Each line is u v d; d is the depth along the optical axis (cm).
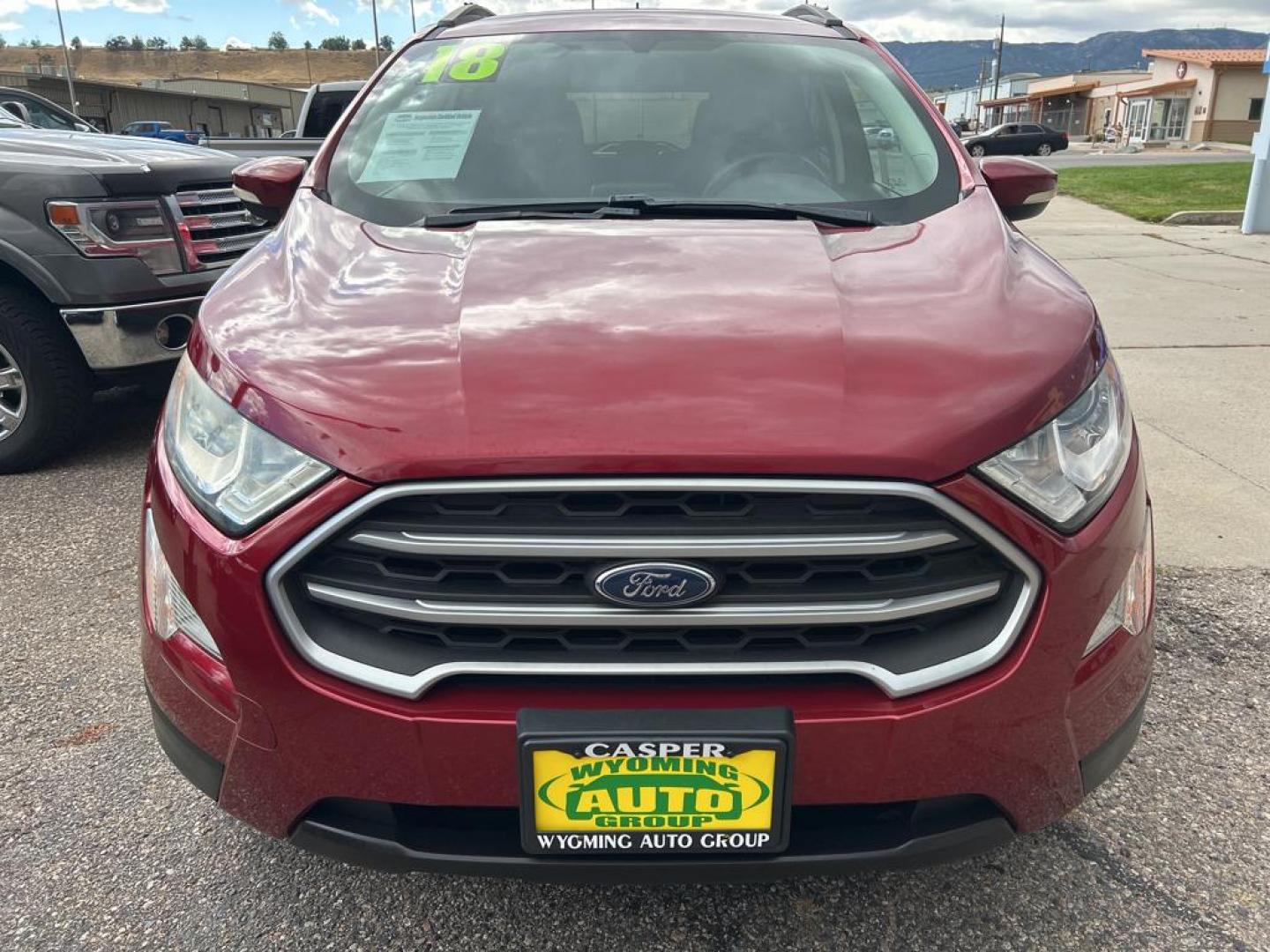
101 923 180
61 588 304
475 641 142
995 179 251
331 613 145
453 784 143
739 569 138
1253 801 212
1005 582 143
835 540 136
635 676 140
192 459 154
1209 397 491
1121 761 163
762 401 142
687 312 164
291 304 175
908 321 163
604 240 196
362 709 141
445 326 162
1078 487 148
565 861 145
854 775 142
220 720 151
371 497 138
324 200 229
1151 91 5706
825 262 187
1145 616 164
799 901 186
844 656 141
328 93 888
